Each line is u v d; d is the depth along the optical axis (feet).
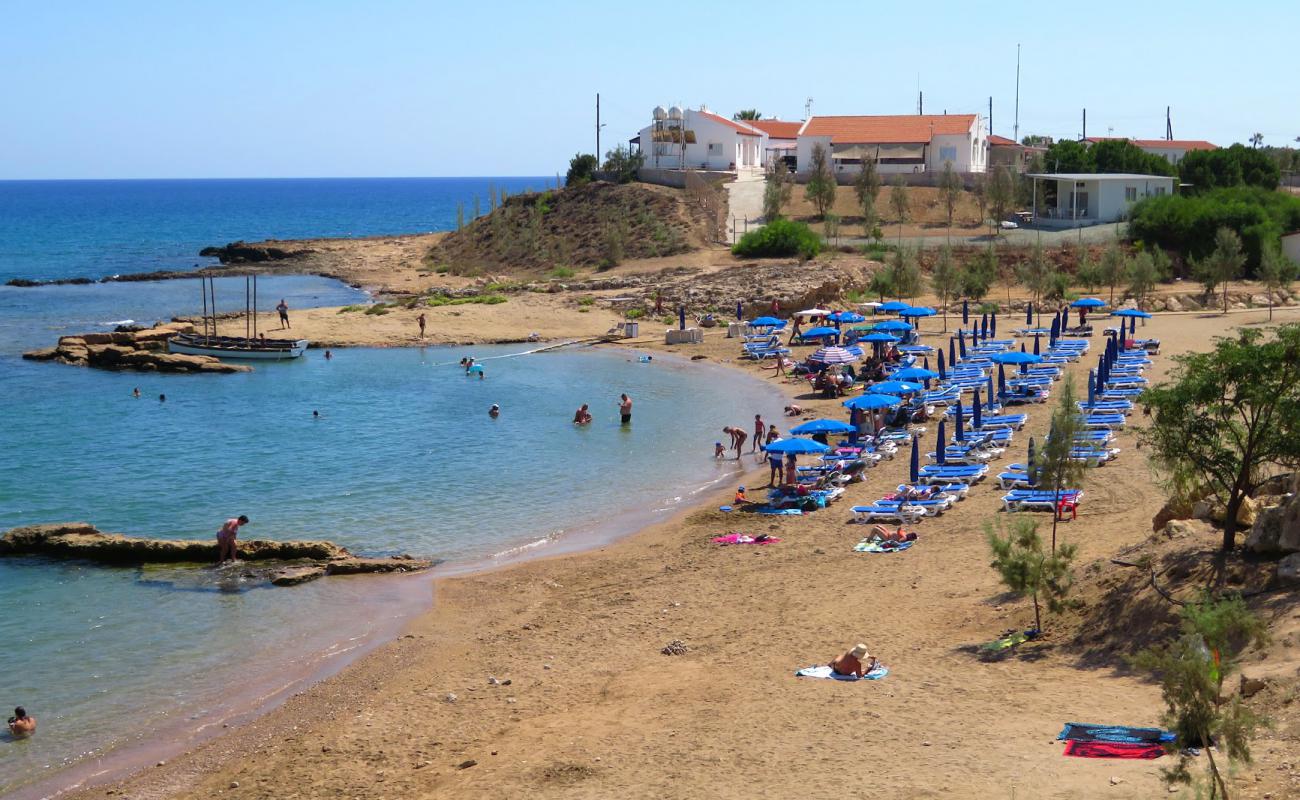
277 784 61.62
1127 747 52.42
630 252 339.98
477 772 59.77
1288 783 44.98
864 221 338.95
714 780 54.60
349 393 192.24
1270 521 69.41
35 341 248.32
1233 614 48.44
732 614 84.23
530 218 390.63
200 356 221.05
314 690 75.56
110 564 103.55
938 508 107.65
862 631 77.00
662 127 423.23
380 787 59.93
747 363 213.66
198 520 117.60
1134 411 143.33
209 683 77.25
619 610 88.07
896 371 170.09
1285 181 435.94
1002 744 54.70
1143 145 476.13
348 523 116.78
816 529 107.24
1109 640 68.03
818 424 127.24
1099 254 287.28
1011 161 425.69
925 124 398.01
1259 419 74.02
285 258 433.48
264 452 148.46
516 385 198.08
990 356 193.36
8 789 62.85
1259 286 264.93
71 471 138.10
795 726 60.70
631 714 66.18
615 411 173.99
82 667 79.97
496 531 114.11
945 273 244.63
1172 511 83.66
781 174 384.27
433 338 247.50
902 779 51.80
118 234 645.92
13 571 101.40
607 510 121.29
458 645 83.15
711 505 121.29
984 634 73.72
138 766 65.31
